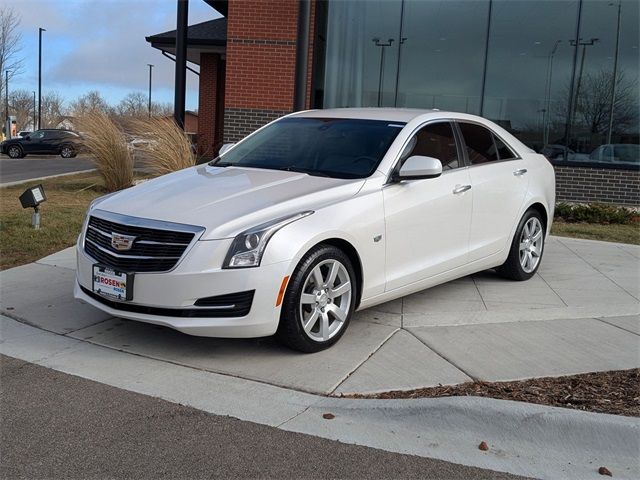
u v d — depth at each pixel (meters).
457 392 3.94
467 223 5.78
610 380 4.11
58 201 11.71
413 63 12.89
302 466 3.19
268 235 4.22
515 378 4.17
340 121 5.86
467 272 5.96
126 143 12.62
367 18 12.86
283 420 3.65
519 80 12.68
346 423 3.63
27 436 3.43
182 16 12.96
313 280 4.48
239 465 3.19
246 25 12.21
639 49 12.24
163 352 4.60
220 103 24.78
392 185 5.08
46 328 5.05
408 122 5.57
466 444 3.43
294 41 12.16
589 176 12.48
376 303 5.05
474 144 6.14
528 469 3.22
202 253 4.17
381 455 3.32
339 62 12.95
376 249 4.88
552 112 12.66
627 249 8.59
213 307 4.19
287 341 4.45
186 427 3.55
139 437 3.44
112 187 12.55
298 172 5.28
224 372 4.27
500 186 6.16
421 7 12.73
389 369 4.34
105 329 5.05
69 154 31.78
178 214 4.42
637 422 3.37
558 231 10.03
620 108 12.44
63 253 7.50
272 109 12.38
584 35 12.41
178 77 13.15
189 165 11.86
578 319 5.42
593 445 3.35
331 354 4.59
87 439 3.41
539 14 12.50
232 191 4.77
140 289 4.31
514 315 5.50
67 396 3.90
